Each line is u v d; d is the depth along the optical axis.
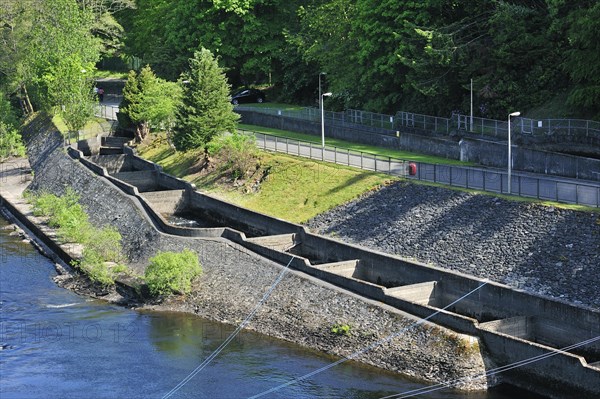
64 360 60.22
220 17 130.50
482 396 53.38
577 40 82.31
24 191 113.44
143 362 59.66
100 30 154.12
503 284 62.41
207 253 76.62
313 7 123.94
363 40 104.62
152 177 103.38
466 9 97.81
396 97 104.75
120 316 68.88
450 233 71.56
